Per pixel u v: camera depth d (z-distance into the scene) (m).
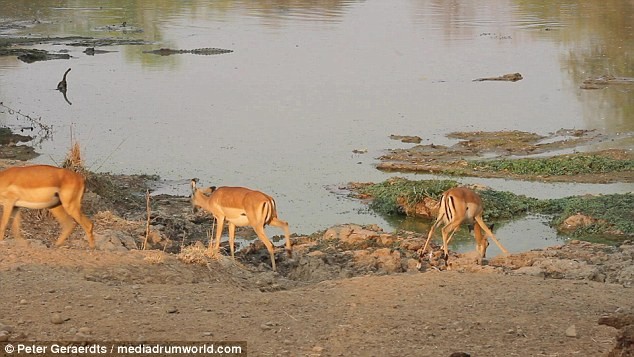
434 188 19.62
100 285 10.45
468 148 25.78
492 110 31.81
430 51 47.06
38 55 44.12
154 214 17.62
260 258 14.92
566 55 44.50
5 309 9.38
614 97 33.88
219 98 34.38
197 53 46.22
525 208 19.19
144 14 63.41
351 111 31.78
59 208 12.12
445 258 14.42
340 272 13.66
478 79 38.59
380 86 37.03
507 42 49.72
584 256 15.16
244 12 65.19
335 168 23.45
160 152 25.31
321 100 33.94
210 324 9.27
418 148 25.78
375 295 10.71
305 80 38.53
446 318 9.76
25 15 61.78
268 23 59.06
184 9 66.62
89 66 41.88
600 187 21.23
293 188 21.39
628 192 20.55
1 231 11.80
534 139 26.88
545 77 38.69
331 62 43.62
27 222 14.48
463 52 46.44
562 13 62.00
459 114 31.11
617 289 11.46
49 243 13.41
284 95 35.00
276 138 27.30
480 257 14.80
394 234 16.95
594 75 38.72
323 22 59.78
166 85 37.22
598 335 9.27
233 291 10.79
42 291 10.02
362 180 22.22
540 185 21.48
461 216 14.40
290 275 13.83
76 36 51.72
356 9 67.94
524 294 10.91
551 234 17.69
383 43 50.12
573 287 11.45
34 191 11.65
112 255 11.79
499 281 11.62
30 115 30.56
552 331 9.40
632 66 40.81
